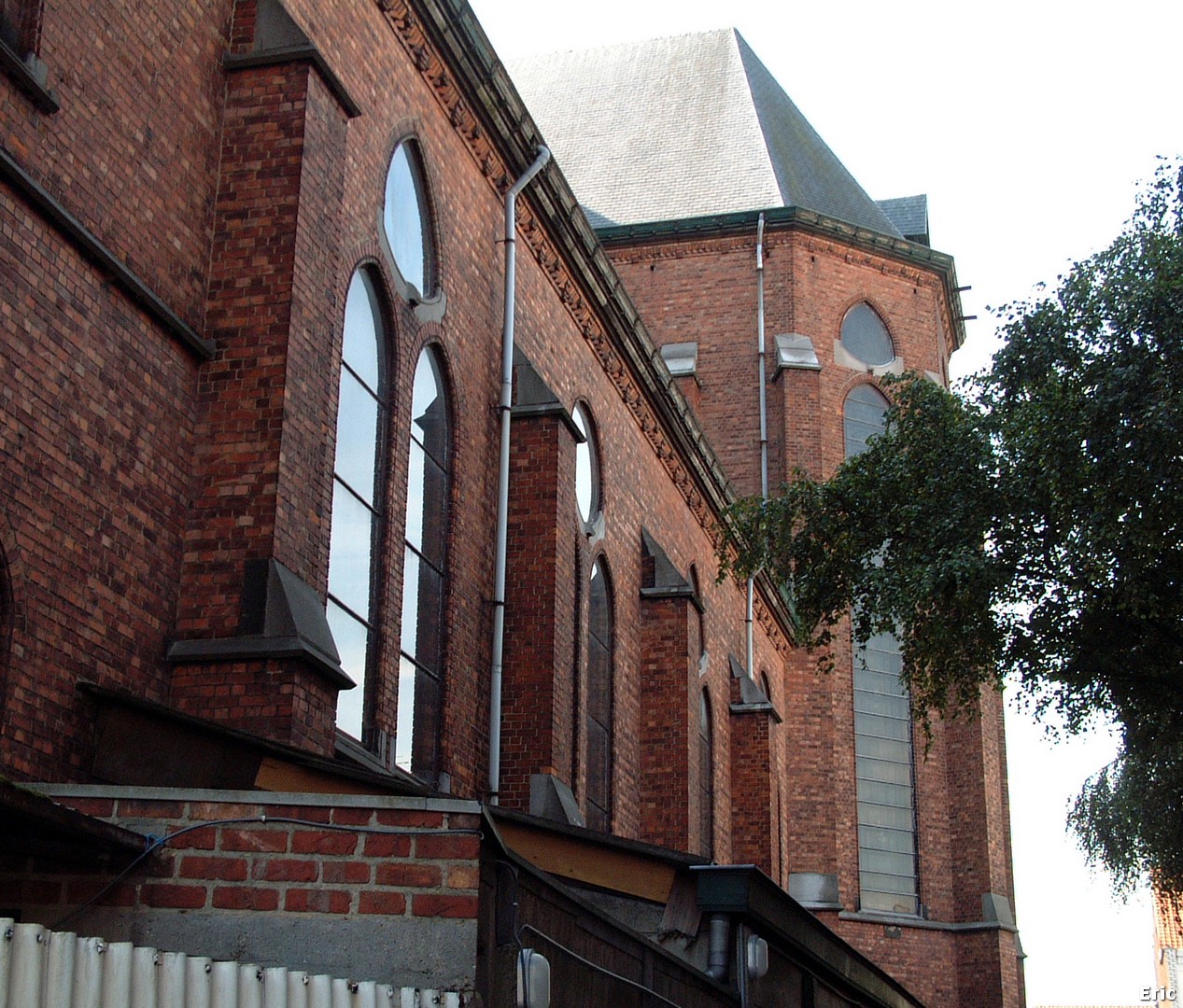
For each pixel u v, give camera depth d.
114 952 6.14
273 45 13.58
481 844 8.16
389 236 16.52
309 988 6.85
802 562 19.78
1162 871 21.23
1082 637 17.44
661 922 13.39
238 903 7.78
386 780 10.64
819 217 41.41
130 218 11.98
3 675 10.09
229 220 13.12
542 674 18.67
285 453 12.51
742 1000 13.59
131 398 11.77
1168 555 16.38
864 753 38.50
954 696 37.78
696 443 28.17
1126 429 16.12
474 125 18.70
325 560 13.54
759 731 30.56
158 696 11.81
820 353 40.88
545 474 19.22
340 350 14.68
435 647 17.12
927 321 42.66
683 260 41.91
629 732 24.41
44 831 7.38
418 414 17.05
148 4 12.45
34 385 10.62
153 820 7.97
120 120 11.95
